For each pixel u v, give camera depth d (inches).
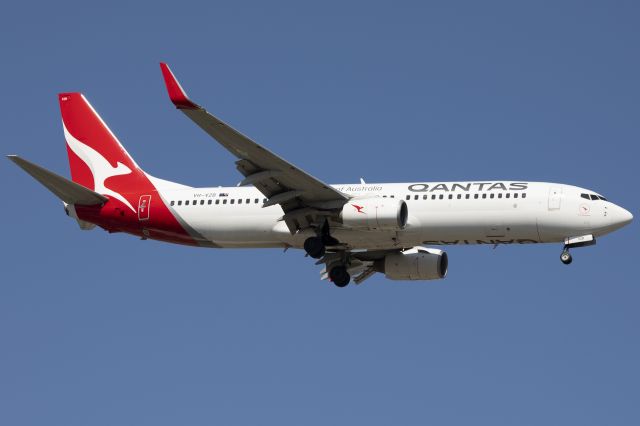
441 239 5674.2
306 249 5718.5
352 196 5615.2
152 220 5989.2
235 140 5103.3
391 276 6053.2
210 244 5994.1
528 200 5561.0
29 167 5738.2
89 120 6264.8
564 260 5595.5
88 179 6205.7
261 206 5821.9
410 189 5708.7
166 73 4717.0
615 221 5487.2
